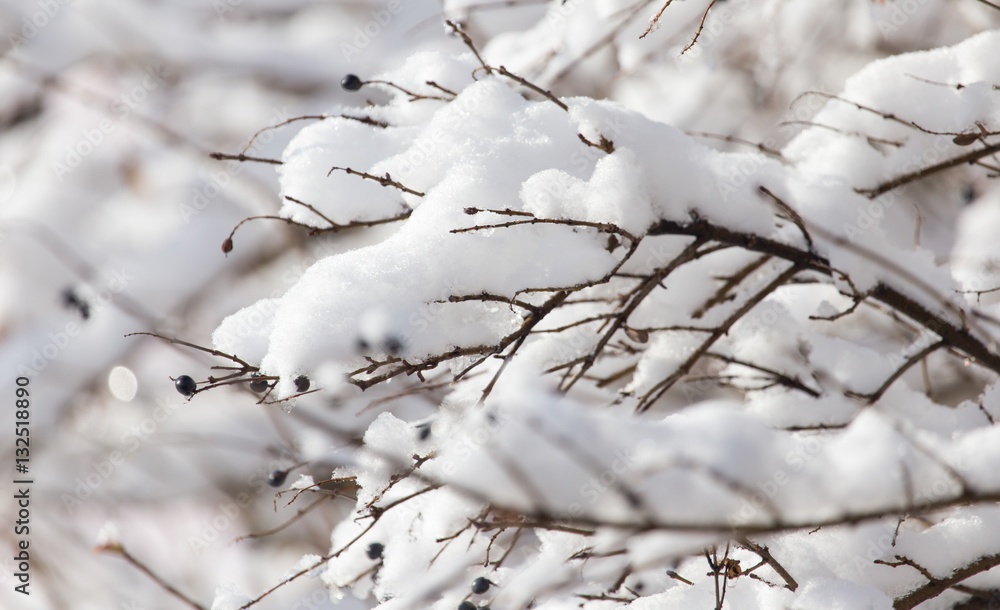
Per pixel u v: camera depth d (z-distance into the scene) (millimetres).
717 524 2104
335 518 2426
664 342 2230
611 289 2215
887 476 2105
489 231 2135
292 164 2176
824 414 2219
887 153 2240
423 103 2201
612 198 2146
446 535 2180
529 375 2113
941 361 2338
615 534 2125
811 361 2234
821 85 2408
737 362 2215
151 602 2492
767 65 2400
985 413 2217
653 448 2096
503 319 2139
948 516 2176
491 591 2184
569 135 2168
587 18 2297
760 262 2219
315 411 2264
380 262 2125
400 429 2158
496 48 2357
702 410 2107
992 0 2328
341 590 2211
